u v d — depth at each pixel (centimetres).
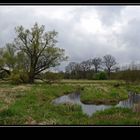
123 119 1232
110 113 1512
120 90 3412
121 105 2316
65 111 1691
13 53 4784
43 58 4822
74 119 1364
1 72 4884
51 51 4738
